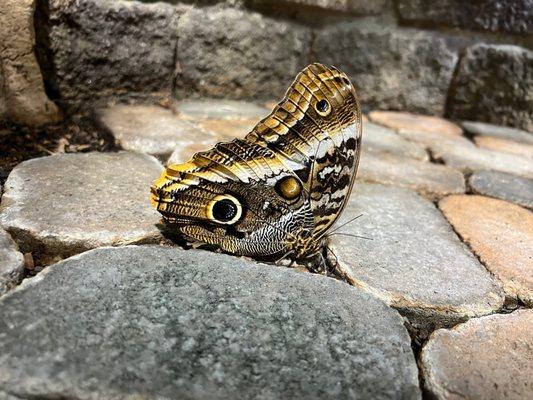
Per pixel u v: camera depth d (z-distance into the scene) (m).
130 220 0.19
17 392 0.11
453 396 0.13
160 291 0.15
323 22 0.41
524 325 0.16
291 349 0.14
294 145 0.17
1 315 0.13
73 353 0.12
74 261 0.16
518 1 0.42
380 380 0.13
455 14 0.42
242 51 0.38
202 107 0.36
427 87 0.45
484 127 0.43
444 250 0.21
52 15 0.29
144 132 0.29
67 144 0.28
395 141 0.35
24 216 0.18
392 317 0.15
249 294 0.16
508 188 0.29
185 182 0.17
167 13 0.34
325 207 0.18
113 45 0.32
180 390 0.12
